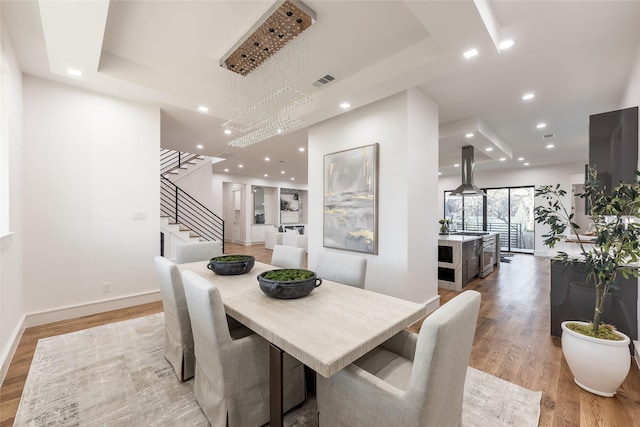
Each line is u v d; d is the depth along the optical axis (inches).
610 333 76.6
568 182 300.2
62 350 95.3
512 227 340.8
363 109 140.2
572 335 77.5
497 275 217.8
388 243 129.8
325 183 157.1
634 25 84.9
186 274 66.1
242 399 59.7
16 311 101.3
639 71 94.0
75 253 123.3
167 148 236.5
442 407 44.3
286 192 481.7
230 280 87.5
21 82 108.6
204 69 115.7
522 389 76.2
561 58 103.3
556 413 67.1
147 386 76.6
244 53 98.7
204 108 133.6
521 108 149.9
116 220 132.9
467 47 85.3
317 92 132.4
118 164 132.9
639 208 68.9
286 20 81.4
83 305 124.9
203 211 304.3
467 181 218.5
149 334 107.7
